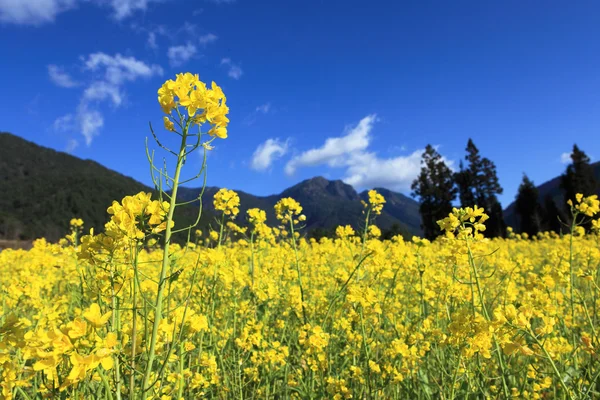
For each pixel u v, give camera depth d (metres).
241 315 4.63
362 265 4.42
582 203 4.32
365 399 3.54
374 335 4.25
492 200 44.38
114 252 2.10
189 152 2.06
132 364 1.91
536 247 13.78
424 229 45.97
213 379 3.46
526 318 2.25
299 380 3.88
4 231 36.75
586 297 5.29
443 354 3.75
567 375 3.34
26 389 3.03
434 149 45.91
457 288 4.42
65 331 1.70
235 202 4.38
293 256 6.76
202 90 2.09
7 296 4.34
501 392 3.25
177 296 4.89
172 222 2.02
